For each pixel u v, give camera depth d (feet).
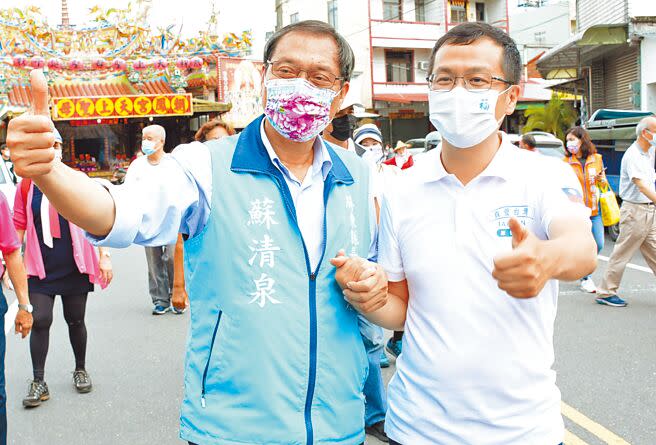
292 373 5.94
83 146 90.02
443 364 5.79
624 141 36.32
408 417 6.02
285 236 6.11
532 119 82.79
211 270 6.03
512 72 6.06
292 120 6.25
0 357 9.82
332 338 6.20
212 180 6.04
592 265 4.90
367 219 6.81
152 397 14.49
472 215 5.87
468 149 6.02
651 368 15.01
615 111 40.45
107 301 24.40
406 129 101.91
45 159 4.51
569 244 4.75
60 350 18.17
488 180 5.92
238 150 6.22
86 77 82.02
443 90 6.09
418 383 5.98
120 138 91.30
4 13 74.69
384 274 6.12
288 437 5.84
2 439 9.81
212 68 88.28
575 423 12.19
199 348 6.08
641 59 47.14
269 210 6.10
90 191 5.00
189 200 5.88
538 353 5.79
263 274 5.96
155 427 12.89
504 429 5.68
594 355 16.12
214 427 5.88
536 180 5.83
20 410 13.82
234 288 5.95
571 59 55.06
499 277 4.42
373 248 6.98
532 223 5.82
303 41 6.37
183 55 84.17
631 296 22.22
